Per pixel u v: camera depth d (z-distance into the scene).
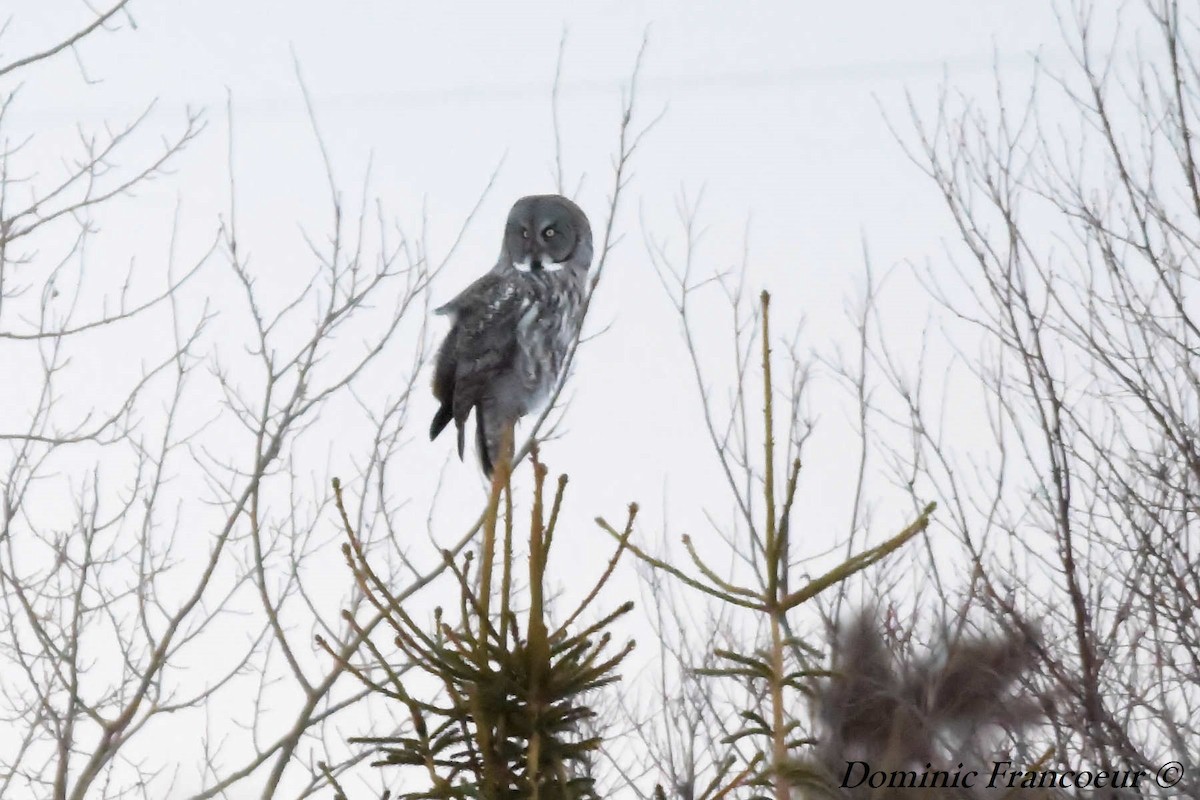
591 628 6.86
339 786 7.05
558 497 6.81
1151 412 12.19
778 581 6.66
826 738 7.74
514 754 6.77
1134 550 11.95
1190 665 11.45
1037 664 10.61
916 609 10.94
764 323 6.72
